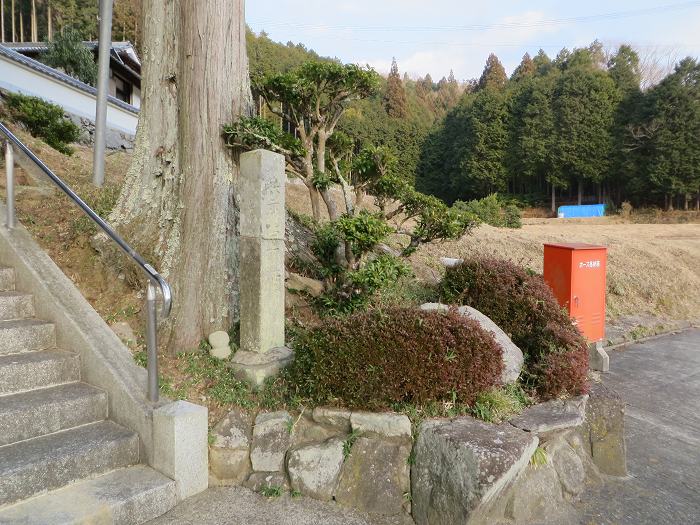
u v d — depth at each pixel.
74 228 4.28
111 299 3.73
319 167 4.93
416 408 2.74
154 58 3.97
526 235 10.29
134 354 3.25
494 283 3.92
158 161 3.96
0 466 2.25
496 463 2.26
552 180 35.41
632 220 29.08
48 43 17.73
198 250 3.61
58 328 3.24
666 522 2.65
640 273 8.67
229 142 3.85
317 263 4.80
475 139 39.88
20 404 2.61
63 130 9.27
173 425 2.56
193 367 3.28
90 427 2.78
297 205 8.28
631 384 4.96
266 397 3.05
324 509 2.60
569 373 3.15
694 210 30.53
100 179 5.93
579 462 2.98
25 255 3.64
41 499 2.31
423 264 6.05
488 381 2.80
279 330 3.37
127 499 2.35
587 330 4.46
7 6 29.75
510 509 2.54
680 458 3.45
